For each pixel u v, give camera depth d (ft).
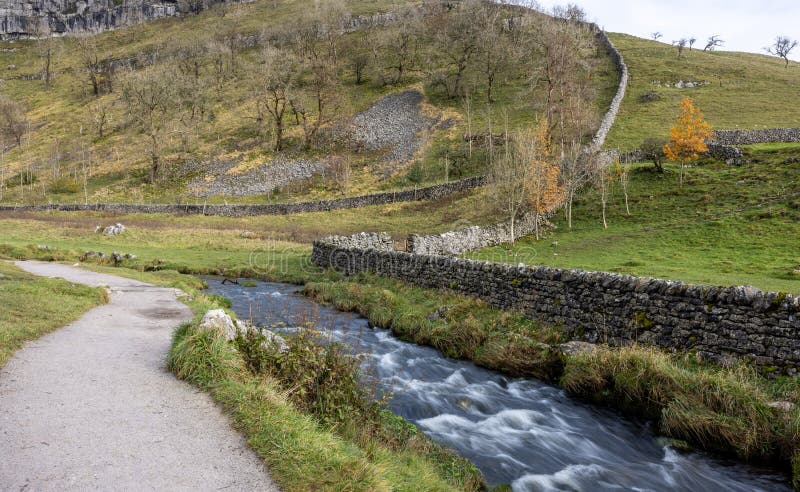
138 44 539.70
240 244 128.36
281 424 19.72
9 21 636.89
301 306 63.62
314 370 25.63
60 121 371.56
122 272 78.59
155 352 31.27
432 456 23.95
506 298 53.26
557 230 127.75
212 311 29.40
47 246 106.73
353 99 320.09
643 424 31.09
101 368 27.07
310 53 390.83
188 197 228.84
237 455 17.58
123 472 15.85
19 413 20.16
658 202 131.54
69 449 17.26
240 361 26.40
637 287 40.83
